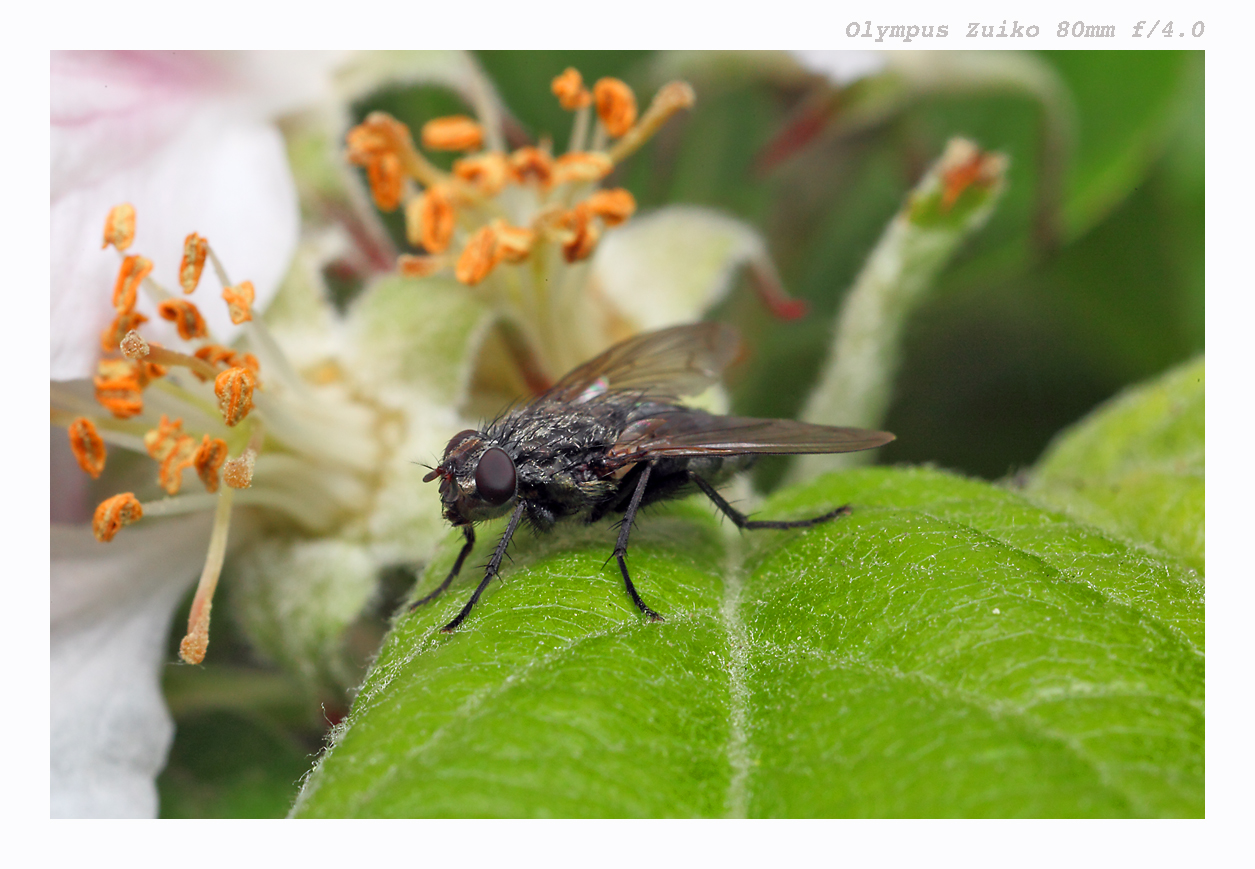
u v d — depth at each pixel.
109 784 0.08
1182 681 0.07
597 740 0.07
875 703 0.07
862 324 0.08
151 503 0.07
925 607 0.07
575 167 0.08
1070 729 0.07
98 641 0.08
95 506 0.08
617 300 0.08
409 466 0.08
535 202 0.08
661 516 0.08
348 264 0.08
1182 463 0.08
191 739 0.08
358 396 0.08
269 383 0.08
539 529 0.08
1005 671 0.07
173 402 0.08
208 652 0.08
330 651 0.08
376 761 0.07
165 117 0.08
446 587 0.07
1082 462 0.08
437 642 0.07
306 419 0.08
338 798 0.07
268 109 0.08
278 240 0.08
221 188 0.08
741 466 0.08
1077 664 0.07
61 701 0.08
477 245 0.08
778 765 0.07
